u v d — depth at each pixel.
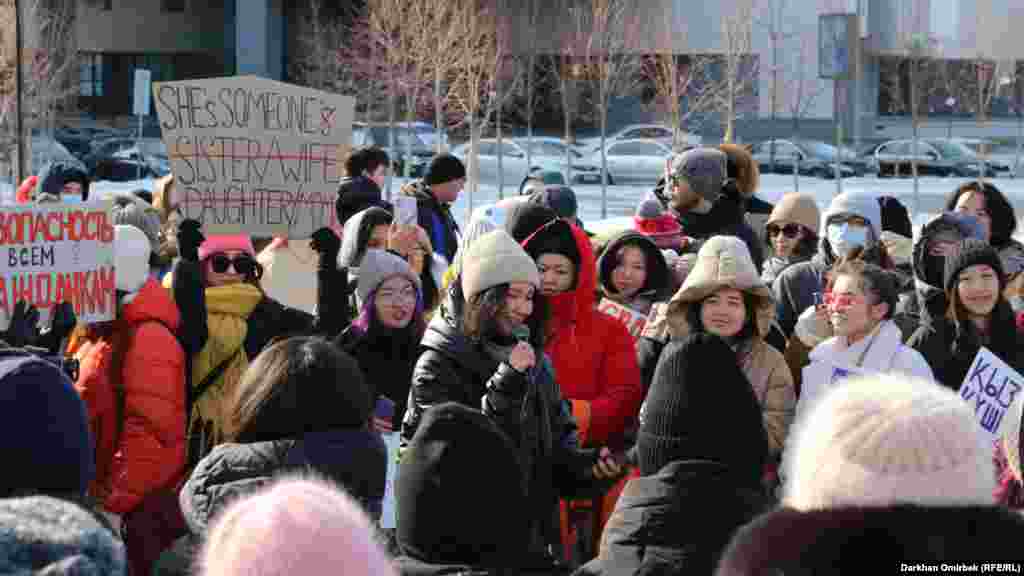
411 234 7.55
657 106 46.88
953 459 2.65
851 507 2.64
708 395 3.97
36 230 5.80
